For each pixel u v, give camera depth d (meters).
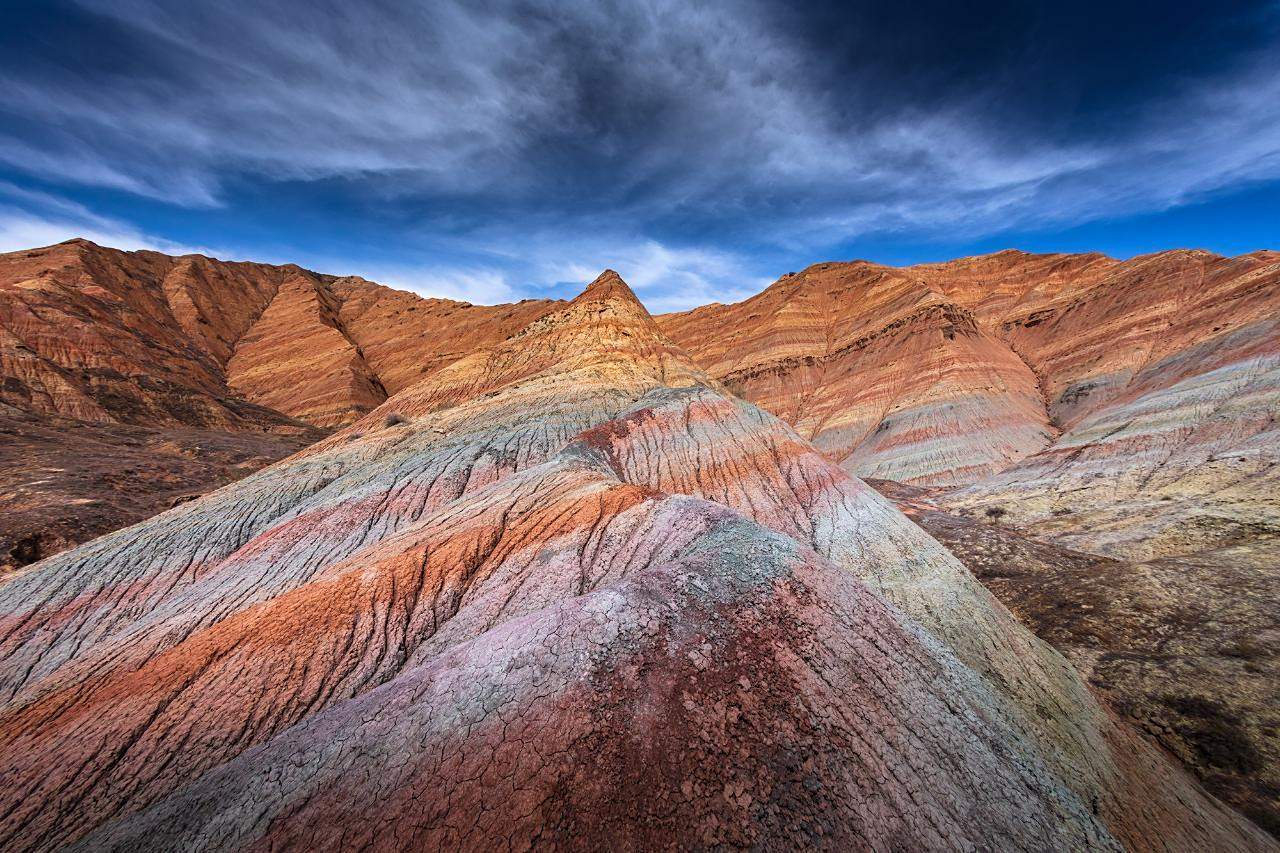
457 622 13.77
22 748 11.84
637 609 9.32
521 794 6.72
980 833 7.41
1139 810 10.86
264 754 7.77
